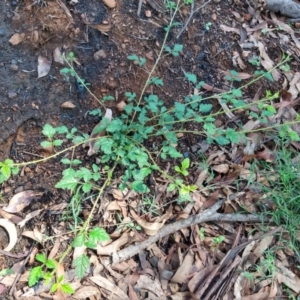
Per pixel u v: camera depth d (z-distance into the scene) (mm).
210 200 1018
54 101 1018
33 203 958
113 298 895
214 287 927
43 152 986
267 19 1302
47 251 917
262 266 971
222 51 1196
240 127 1116
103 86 1050
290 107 1182
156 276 934
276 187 1057
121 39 1096
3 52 1024
